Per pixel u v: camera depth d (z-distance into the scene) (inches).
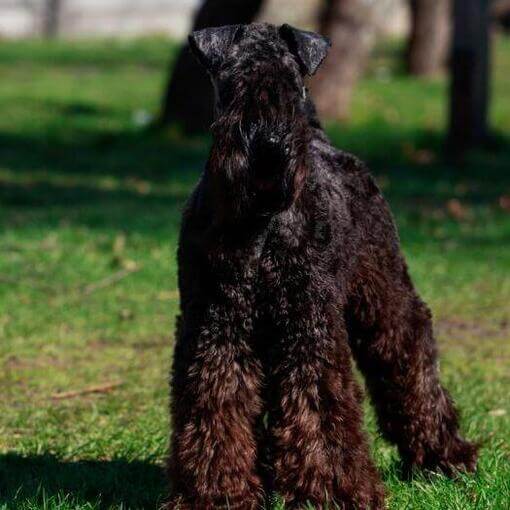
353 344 333.7
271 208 271.9
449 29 1865.2
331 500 282.2
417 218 847.7
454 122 1200.8
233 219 273.7
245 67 273.3
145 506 326.6
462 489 325.7
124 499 332.5
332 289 286.2
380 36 2289.6
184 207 301.1
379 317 323.6
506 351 533.0
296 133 269.7
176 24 2551.7
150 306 597.3
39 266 654.5
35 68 1823.3
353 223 311.4
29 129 1267.2
